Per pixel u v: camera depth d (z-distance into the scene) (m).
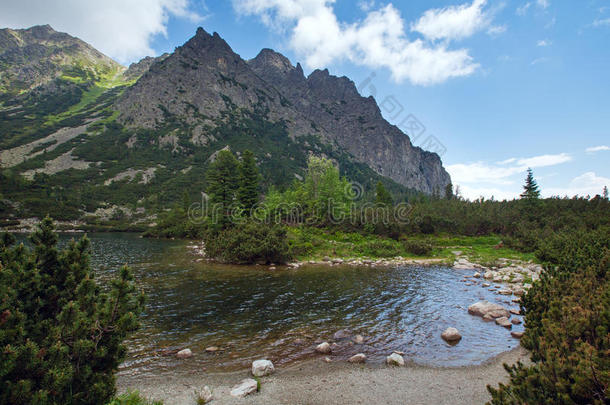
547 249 29.20
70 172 130.75
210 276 22.69
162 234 63.59
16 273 4.91
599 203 47.53
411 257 34.19
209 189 44.31
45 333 4.77
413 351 10.32
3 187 96.56
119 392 7.39
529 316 10.64
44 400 3.99
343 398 7.39
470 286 20.41
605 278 10.89
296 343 10.88
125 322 5.41
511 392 5.66
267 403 7.12
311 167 58.53
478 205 61.75
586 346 5.12
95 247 42.84
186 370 8.75
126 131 187.25
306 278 22.55
